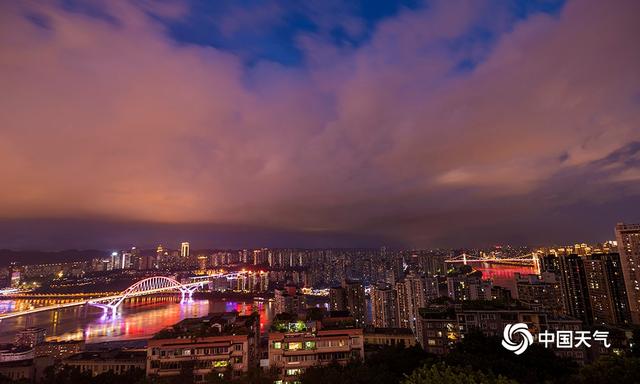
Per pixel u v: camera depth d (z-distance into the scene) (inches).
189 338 3248.0
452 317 4785.9
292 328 3469.5
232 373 3061.0
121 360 4611.2
